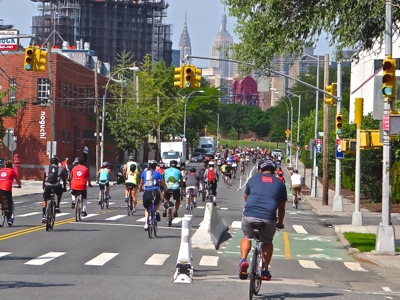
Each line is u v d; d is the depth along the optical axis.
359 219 45.75
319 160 105.50
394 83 28.92
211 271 23.98
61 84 102.12
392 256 30.34
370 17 29.12
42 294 17.08
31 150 98.12
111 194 75.62
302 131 147.75
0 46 61.41
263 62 31.09
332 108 108.19
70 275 21.45
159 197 33.88
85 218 43.19
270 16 30.19
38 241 30.41
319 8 29.23
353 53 31.33
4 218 36.53
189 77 48.62
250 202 16.80
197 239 31.58
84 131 113.75
